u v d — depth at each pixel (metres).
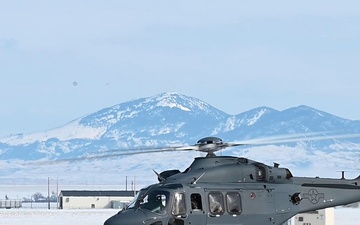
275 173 74.88
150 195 72.25
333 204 76.81
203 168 73.31
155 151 71.00
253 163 74.69
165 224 70.81
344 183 77.69
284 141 73.19
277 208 73.94
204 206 71.50
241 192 72.81
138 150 70.62
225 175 73.12
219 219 71.75
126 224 70.56
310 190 76.12
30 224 164.62
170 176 74.12
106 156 69.25
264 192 73.69
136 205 72.31
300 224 111.19
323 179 77.31
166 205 70.94
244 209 72.50
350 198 77.50
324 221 110.75
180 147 72.62
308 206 75.75
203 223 71.44
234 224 72.25
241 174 73.69
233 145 73.31
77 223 167.38
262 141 73.06
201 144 73.50
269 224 73.69
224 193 72.31
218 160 73.75
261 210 73.19
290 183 75.62
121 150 70.88
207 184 72.31
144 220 70.50
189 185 71.81
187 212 71.00
